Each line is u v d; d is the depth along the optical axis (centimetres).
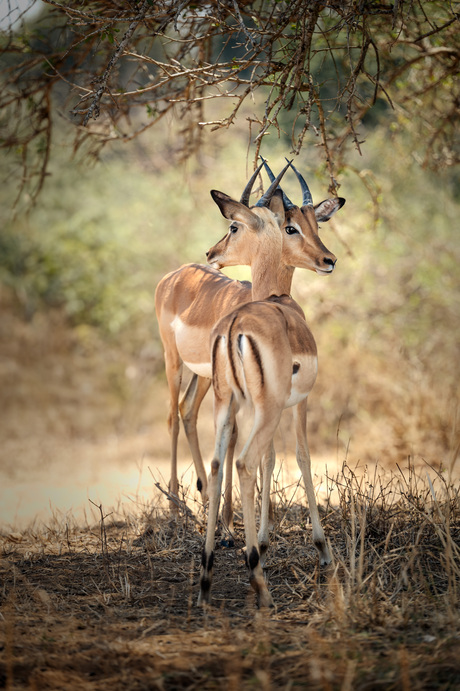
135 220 2930
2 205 3030
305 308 2377
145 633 737
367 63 1558
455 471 1634
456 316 2294
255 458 801
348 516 1083
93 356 3030
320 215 1122
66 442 2441
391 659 645
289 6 1024
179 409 1305
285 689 594
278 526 1106
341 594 777
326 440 2130
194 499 1234
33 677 634
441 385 2039
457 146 2003
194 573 950
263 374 801
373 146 2217
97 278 2992
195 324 1183
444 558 912
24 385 2891
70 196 3086
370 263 2394
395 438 1891
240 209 975
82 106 1372
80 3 1201
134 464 2106
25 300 3238
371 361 2228
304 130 1005
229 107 2614
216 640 712
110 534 1205
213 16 1109
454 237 2414
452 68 1333
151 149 2877
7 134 1403
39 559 1046
